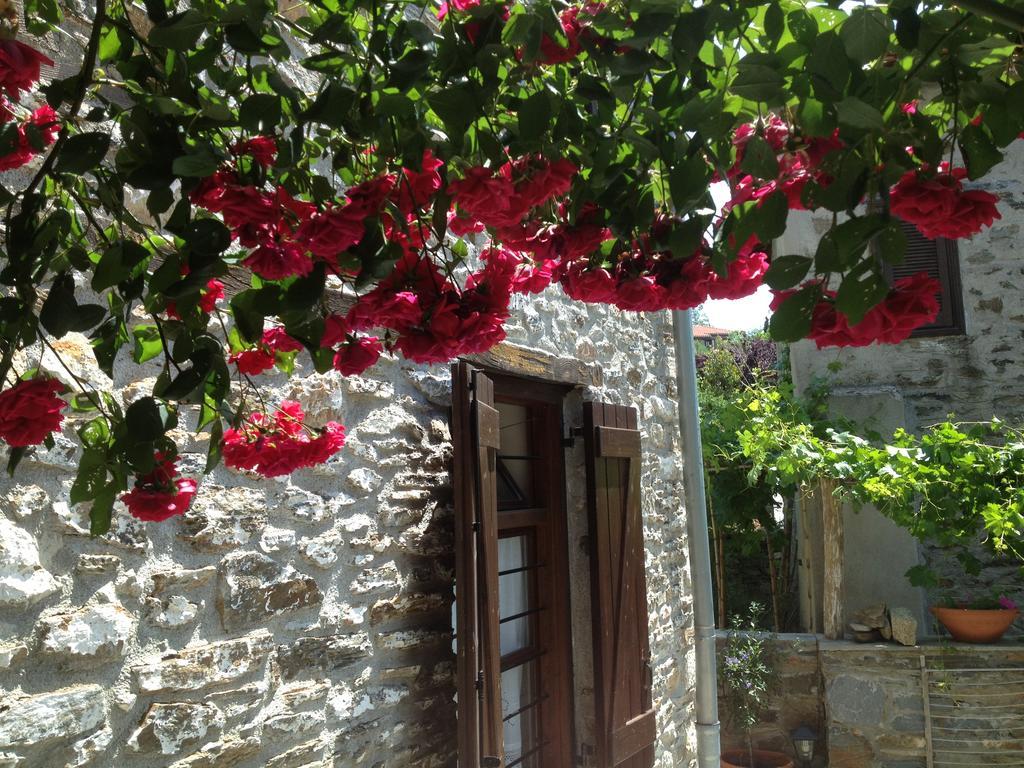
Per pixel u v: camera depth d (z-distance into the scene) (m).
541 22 1.34
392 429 3.07
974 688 5.89
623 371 4.77
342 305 2.84
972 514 6.10
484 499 3.09
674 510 5.28
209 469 1.72
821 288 1.39
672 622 5.08
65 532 1.99
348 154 1.55
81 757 1.99
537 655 3.96
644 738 4.21
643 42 1.34
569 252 1.62
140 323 2.19
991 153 1.42
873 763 6.02
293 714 2.56
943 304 7.23
